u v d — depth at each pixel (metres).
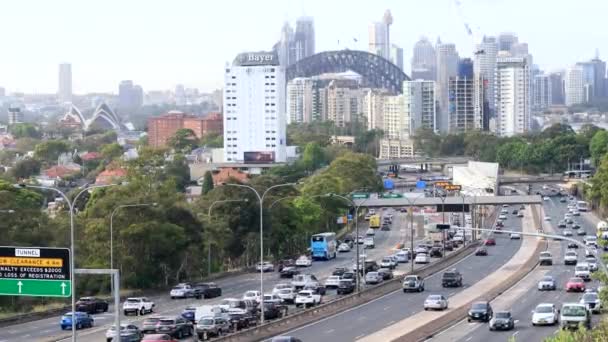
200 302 182.88
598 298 147.75
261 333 137.75
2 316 158.50
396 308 170.50
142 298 167.75
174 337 135.50
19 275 105.62
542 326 142.50
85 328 148.00
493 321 139.75
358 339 134.25
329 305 167.00
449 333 138.62
